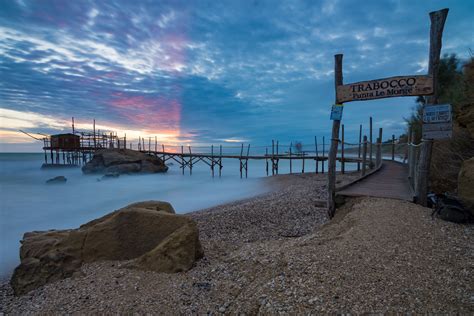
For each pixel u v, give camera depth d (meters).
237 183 27.67
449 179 8.51
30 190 24.95
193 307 3.44
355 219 5.82
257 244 5.88
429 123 6.32
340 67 7.32
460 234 4.61
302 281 3.43
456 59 15.91
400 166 18.20
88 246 5.46
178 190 23.64
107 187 26.36
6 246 10.15
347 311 2.77
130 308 3.55
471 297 2.87
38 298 4.25
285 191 17.50
